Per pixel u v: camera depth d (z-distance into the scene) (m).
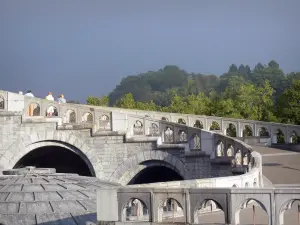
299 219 15.25
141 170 39.56
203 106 63.91
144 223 15.34
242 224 15.21
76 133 40.22
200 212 19.78
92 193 21.11
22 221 19.02
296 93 57.16
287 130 44.88
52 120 40.09
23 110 39.84
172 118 49.59
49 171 24.08
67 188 21.17
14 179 22.06
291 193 13.99
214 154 37.62
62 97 46.44
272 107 60.59
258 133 46.41
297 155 40.28
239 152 35.72
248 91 61.41
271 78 106.31
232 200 14.40
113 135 39.81
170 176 42.78
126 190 15.57
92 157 40.03
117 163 39.78
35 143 39.97
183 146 38.44
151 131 40.16
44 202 19.89
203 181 22.73
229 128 53.69
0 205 19.75
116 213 15.61
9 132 39.69
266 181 30.73
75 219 19.36
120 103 71.19
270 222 14.11
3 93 39.78
